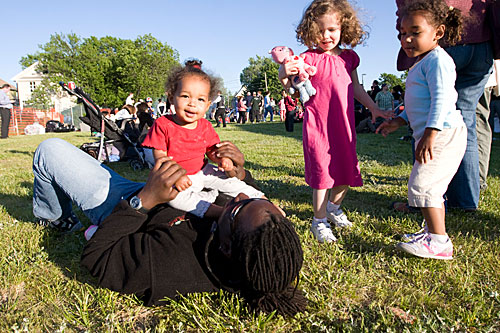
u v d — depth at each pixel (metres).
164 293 1.92
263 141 11.57
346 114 2.89
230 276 1.89
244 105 26.36
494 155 7.51
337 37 2.86
